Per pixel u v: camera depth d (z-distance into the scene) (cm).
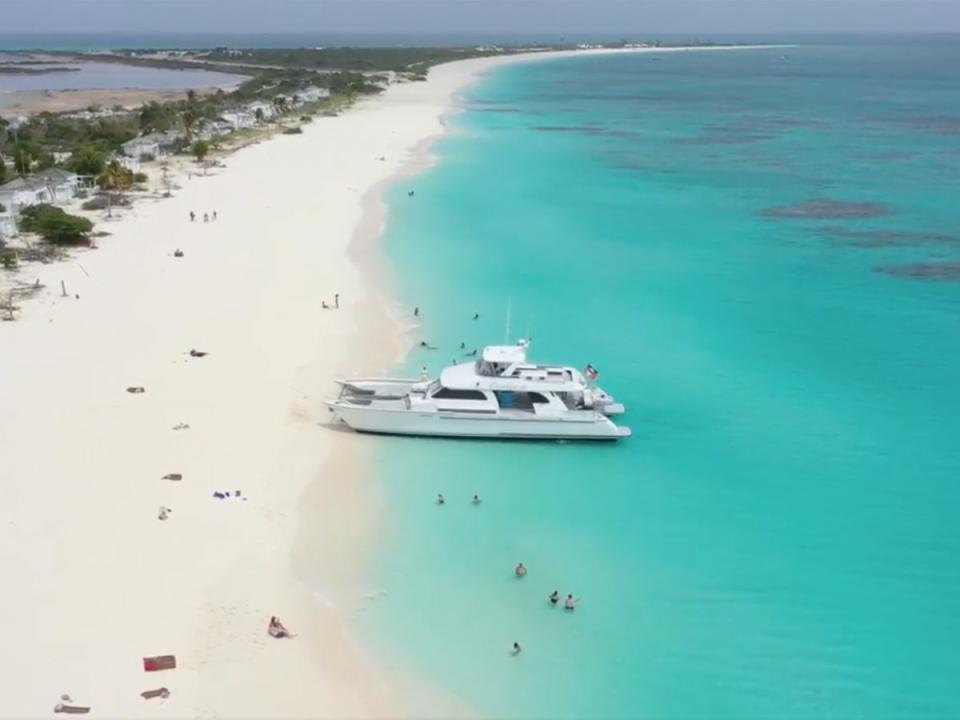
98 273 5844
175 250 6412
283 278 5931
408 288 5941
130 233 6844
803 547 3303
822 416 4312
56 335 4775
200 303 5375
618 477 3762
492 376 4078
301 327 5100
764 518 3481
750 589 3061
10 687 2405
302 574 2994
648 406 4412
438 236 7269
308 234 7044
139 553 3008
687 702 2562
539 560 3173
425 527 3334
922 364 4912
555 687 2594
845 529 3419
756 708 2553
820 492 3669
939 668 2730
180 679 2484
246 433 3878
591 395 4156
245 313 5253
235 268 6081
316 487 3538
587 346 5116
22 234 6450
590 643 2777
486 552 3206
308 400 4238
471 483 3672
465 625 2823
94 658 2530
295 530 3234
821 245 7250
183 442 3750
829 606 2989
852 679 2675
